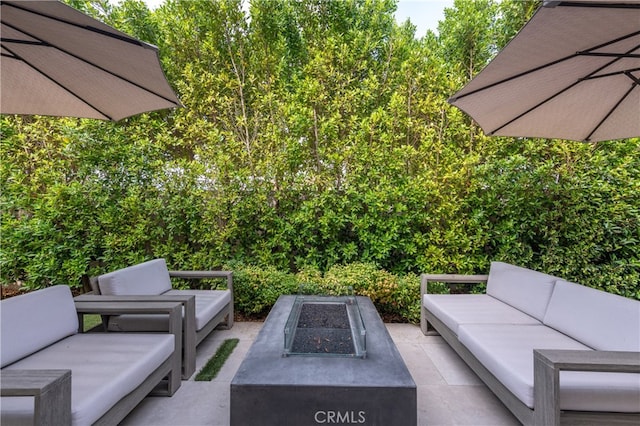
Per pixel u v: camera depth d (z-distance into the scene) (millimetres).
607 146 3805
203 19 4496
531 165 3969
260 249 4246
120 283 2818
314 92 4348
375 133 4336
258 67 4590
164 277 3531
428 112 4344
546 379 1567
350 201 4125
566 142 3809
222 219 4254
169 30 4422
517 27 4258
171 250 4172
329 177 4293
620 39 1675
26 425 1374
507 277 3203
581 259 3760
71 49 1833
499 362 1953
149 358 2008
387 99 4602
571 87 2207
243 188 4242
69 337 2283
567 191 3766
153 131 4430
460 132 4219
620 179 3680
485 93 2254
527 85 2164
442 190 4105
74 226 4102
